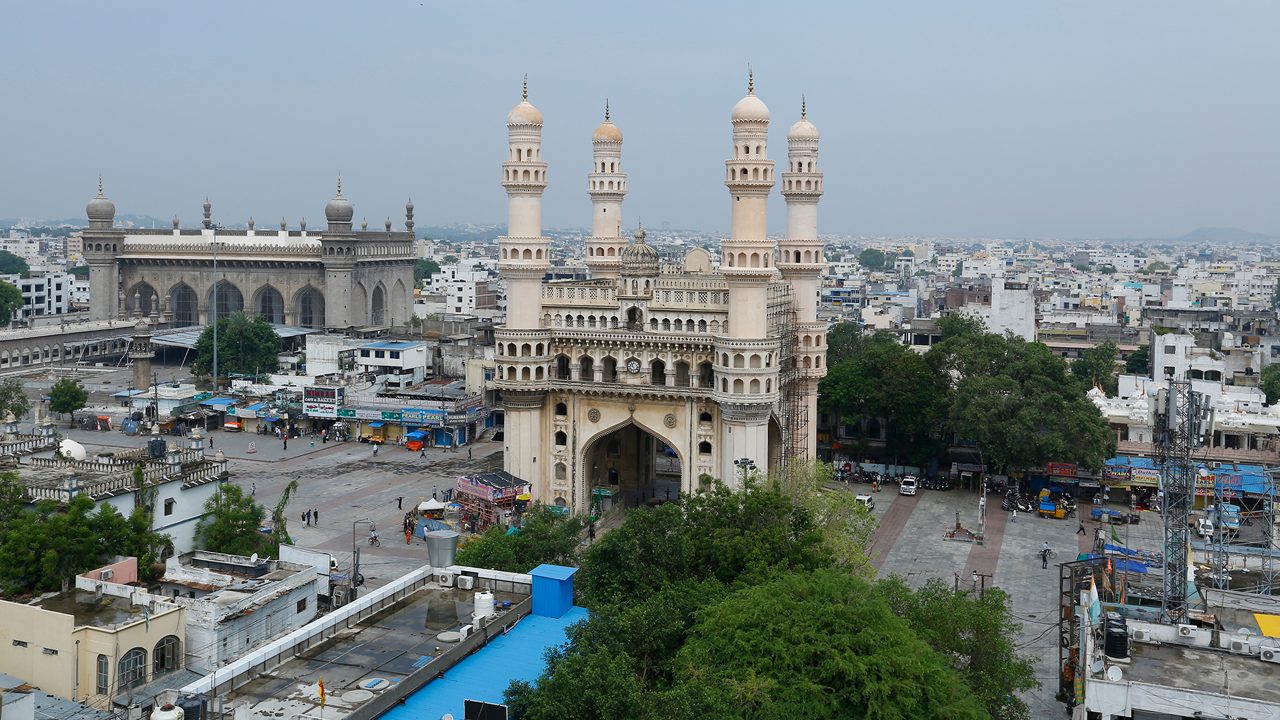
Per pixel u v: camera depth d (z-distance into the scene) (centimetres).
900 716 5203
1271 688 5469
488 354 17488
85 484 8506
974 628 6694
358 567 9606
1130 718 5434
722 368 11450
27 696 5566
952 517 12512
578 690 4684
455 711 4766
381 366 18512
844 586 6000
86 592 7212
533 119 12062
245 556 8712
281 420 16662
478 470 14400
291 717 4669
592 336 12169
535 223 12181
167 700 4541
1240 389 16600
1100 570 8038
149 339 18125
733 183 11344
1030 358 14025
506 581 6294
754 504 7425
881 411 14262
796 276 13275
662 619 5700
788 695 5200
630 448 13275
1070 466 13412
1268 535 9181
